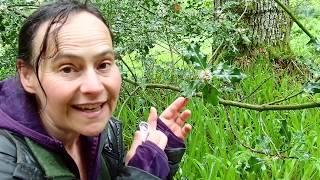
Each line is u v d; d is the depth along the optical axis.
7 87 0.61
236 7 2.13
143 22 1.41
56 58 0.56
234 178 1.24
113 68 0.59
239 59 2.10
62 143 0.60
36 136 0.58
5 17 1.14
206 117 1.54
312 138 1.47
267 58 2.11
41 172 0.57
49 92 0.57
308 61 0.95
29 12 1.24
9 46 1.35
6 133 0.58
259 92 1.83
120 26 1.36
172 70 1.67
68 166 0.61
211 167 1.25
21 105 0.59
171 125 0.76
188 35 1.61
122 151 0.72
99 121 0.59
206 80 0.70
